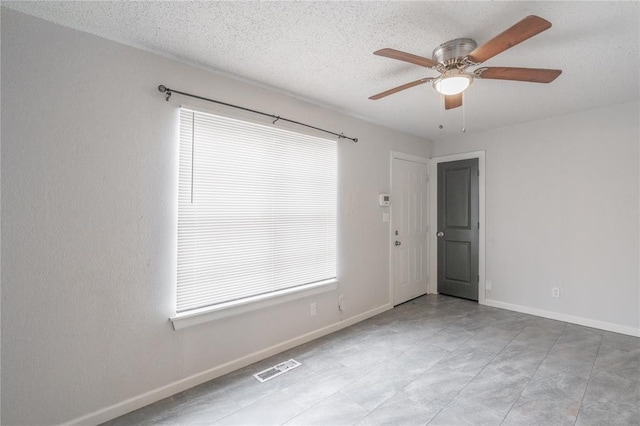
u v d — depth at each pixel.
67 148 1.72
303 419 1.81
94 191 1.81
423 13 1.64
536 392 2.06
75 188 1.75
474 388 2.11
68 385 1.72
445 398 2.00
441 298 4.29
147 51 2.00
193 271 2.18
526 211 3.66
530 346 2.76
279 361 2.52
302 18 1.69
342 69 2.31
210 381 2.23
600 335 2.99
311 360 2.53
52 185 1.68
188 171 2.16
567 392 2.05
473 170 4.11
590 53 2.03
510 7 1.58
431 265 4.53
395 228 3.97
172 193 2.10
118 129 1.89
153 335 2.01
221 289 2.32
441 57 1.91
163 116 2.06
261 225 2.55
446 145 4.40
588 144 3.23
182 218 2.13
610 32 1.78
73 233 1.74
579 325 3.26
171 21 1.71
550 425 1.74
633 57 2.08
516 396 2.01
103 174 1.84
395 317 3.55
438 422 1.77
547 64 2.19
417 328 3.21
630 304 3.00
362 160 3.50
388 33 1.83
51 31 1.67
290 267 2.77
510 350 2.68
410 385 2.15
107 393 1.84
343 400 1.98
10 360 1.58
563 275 3.40
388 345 2.80
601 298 3.16
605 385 2.13
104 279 1.84
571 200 3.35
